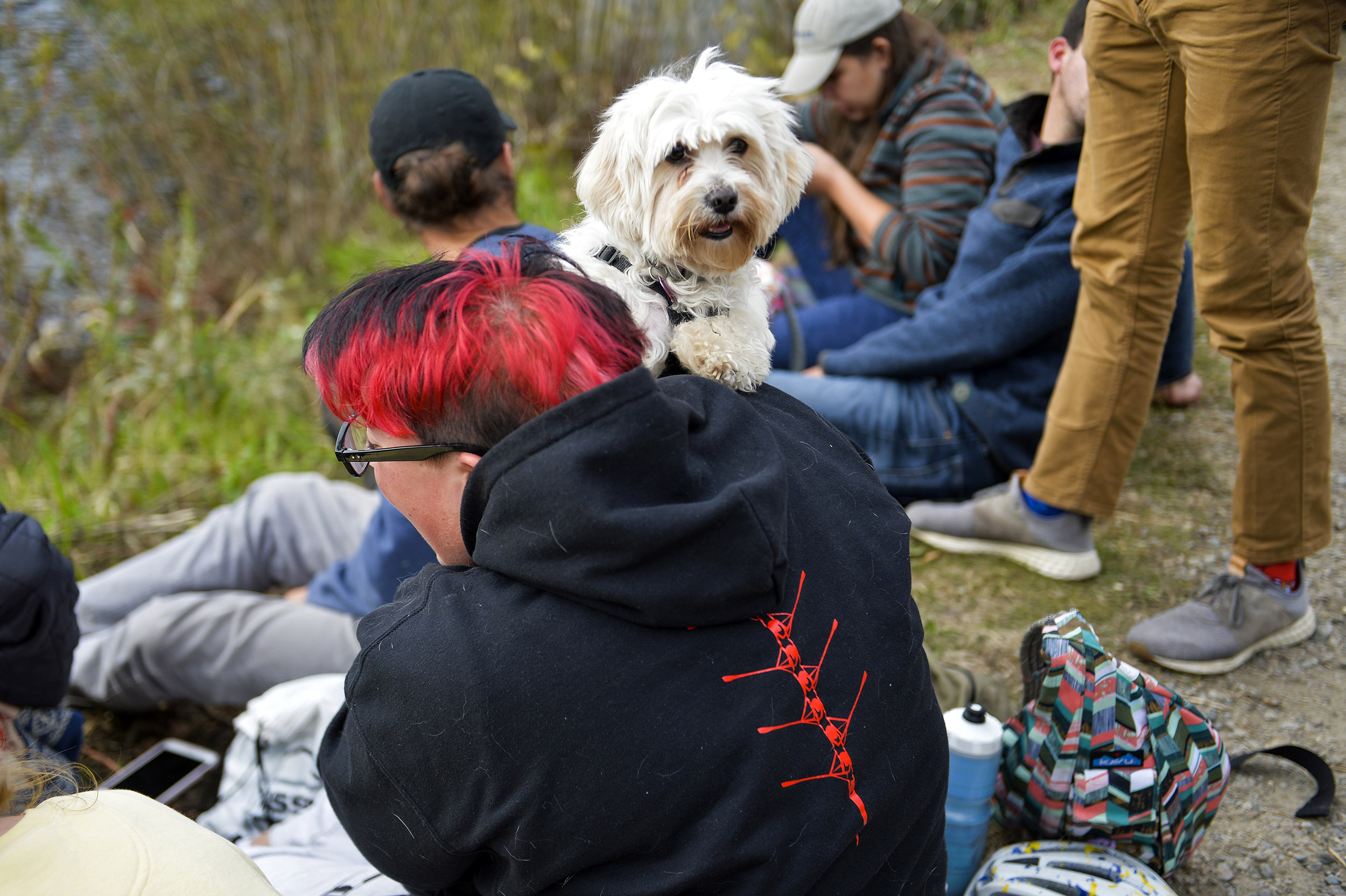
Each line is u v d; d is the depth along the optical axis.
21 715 1.73
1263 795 1.83
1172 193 2.06
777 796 0.94
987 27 6.81
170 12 5.44
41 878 0.88
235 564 2.60
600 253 1.76
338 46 5.73
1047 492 2.37
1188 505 2.68
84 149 5.23
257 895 0.94
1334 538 2.52
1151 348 2.20
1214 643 2.09
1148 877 1.48
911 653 1.08
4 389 4.39
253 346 4.67
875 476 1.25
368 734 1.02
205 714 2.57
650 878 0.95
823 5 3.06
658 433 0.93
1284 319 1.87
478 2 5.95
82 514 3.51
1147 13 1.89
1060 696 1.56
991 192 2.80
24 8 5.61
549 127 6.07
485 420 1.01
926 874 1.11
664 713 0.94
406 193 2.15
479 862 1.09
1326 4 1.68
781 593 0.99
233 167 5.72
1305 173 1.79
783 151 1.80
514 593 0.99
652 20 6.11
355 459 1.09
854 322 3.18
